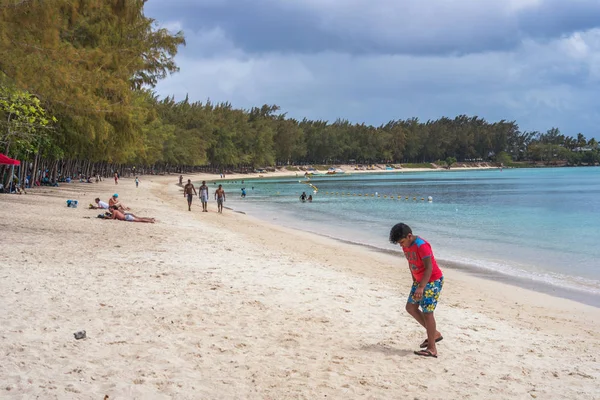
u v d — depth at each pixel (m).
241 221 30.66
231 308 9.06
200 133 136.12
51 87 17.83
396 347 7.52
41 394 5.09
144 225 21.66
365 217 36.97
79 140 38.78
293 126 187.25
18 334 6.84
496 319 10.09
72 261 12.43
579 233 27.80
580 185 92.44
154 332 7.38
